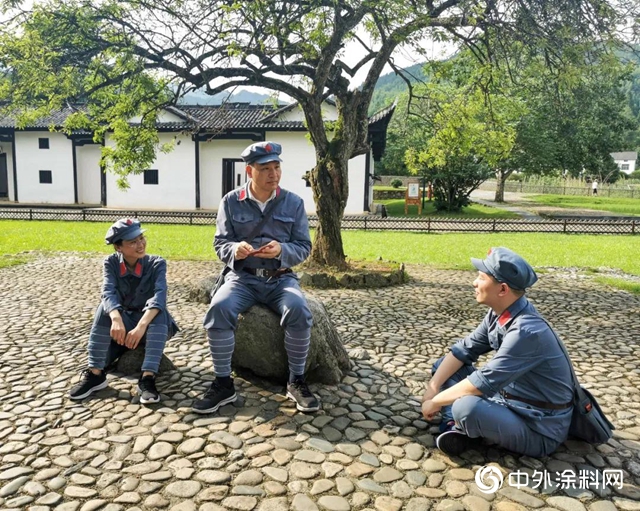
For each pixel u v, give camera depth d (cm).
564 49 810
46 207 2441
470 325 596
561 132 2658
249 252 354
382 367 447
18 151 2619
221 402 346
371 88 873
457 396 296
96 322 379
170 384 394
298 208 386
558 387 290
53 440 308
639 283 853
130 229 385
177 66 803
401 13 733
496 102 1088
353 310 657
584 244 1406
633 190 4159
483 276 302
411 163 1096
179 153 2412
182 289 769
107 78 814
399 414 352
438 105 1030
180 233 1562
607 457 303
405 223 1833
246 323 386
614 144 2983
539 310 675
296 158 2320
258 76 815
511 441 288
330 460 291
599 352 503
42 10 755
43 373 420
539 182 5281
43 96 832
